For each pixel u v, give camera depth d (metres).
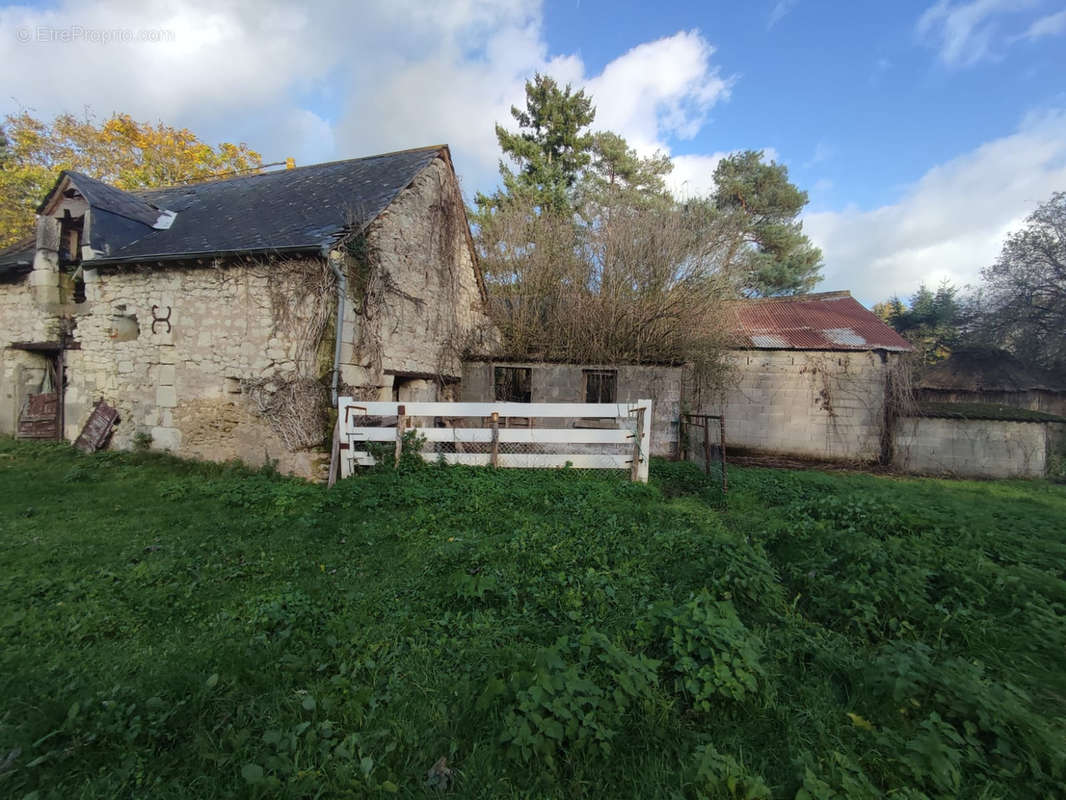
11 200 17.41
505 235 13.08
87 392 9.48
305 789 1.93
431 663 2.91
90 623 3.31
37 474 7.67
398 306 9.52
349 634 3.18
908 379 14.05
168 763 2.12
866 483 10.45
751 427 15.05
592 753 2.12
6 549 4.65
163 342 8.71
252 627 3.28
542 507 6.04
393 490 6.34
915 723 2.33
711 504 7.26
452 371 11.71
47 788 1.97
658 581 4.00
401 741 2.29
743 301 17.98
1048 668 3.05
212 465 8.12
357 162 11.96
